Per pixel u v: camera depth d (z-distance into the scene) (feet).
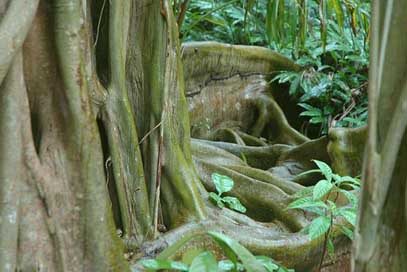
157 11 12.85
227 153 17.52
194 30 25.49
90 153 10.09
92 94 11.58
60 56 9.76
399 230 7.04
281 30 18.86
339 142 16.96
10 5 8.73
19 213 9.62
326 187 10.80
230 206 13.89
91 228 10.20
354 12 20.02
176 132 13.51
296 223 14.10
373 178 6.93
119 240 10.63
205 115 22.89
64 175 10.03
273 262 9.80
